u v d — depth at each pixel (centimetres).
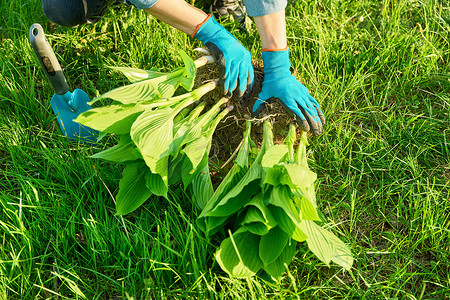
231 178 201
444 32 299
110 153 208
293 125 229
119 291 194
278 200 180
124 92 205
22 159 239
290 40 298
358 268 196
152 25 301
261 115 229
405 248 207
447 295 188
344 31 305
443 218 210
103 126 207
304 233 175
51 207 214
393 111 268
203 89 220
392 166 238
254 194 202
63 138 244
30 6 315
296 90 224
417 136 248
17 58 292
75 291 181
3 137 241
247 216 187
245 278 191
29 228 205
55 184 220
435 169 235
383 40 292
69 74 292
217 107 225
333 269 200
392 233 208
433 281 197
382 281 196
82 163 223
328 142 243
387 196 224
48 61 228
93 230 195
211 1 312
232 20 305
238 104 234
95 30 306
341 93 264
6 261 188
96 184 223
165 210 208
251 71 229
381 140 245
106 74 286
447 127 252
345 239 209
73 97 248
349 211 222
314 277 199
